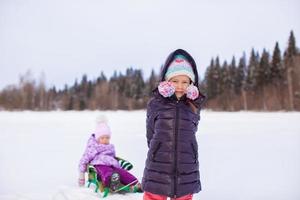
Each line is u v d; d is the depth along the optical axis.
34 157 6.90
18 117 23.56
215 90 54.28
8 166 5.99
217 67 54.91
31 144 8.80
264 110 39.97
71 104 55.28
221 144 8.52
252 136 10.16
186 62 3.15
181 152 2.97
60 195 4.23
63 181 4.99
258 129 12.39
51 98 55.88
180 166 2.95
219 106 45.78
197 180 3.07
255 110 40.41
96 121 5.25
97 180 4.46
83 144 8.85
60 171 5.65
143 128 13.20
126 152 7.36
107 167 4.59
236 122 16.30
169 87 3.00
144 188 3.02
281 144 8.49
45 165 6.12
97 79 63.25
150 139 3.14
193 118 3.09
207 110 42.59
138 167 5.83
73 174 5.45
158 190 2.94
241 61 53.97
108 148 4.96
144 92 60.00
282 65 46.19
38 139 9.84
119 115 27.36
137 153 7.23
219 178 5.06
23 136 10.62
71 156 7.06
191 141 3.04
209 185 4.67
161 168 2.95
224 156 6.85
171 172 2.93
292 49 46.19
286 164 6.04
